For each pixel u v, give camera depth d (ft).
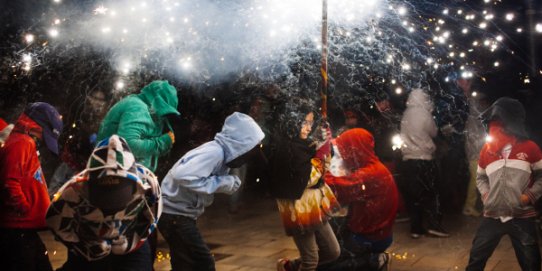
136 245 12.41
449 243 26.22
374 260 18.17
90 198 11.37
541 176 17.22
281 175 16.98
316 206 17.08
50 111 15.83
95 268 12.80
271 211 34.81
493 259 23.04
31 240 15.19
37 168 15.26
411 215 27.53
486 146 17.93
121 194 11.39
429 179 27.45
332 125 32.04
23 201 14.67
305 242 17.25
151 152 17.93
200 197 15.69
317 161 17.20
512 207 17.24
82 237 11.76
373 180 18.11
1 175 14.65
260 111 28.73
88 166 11.41
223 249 25.59
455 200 33.50
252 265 22.84
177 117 19.40
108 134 18.03
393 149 27.53
